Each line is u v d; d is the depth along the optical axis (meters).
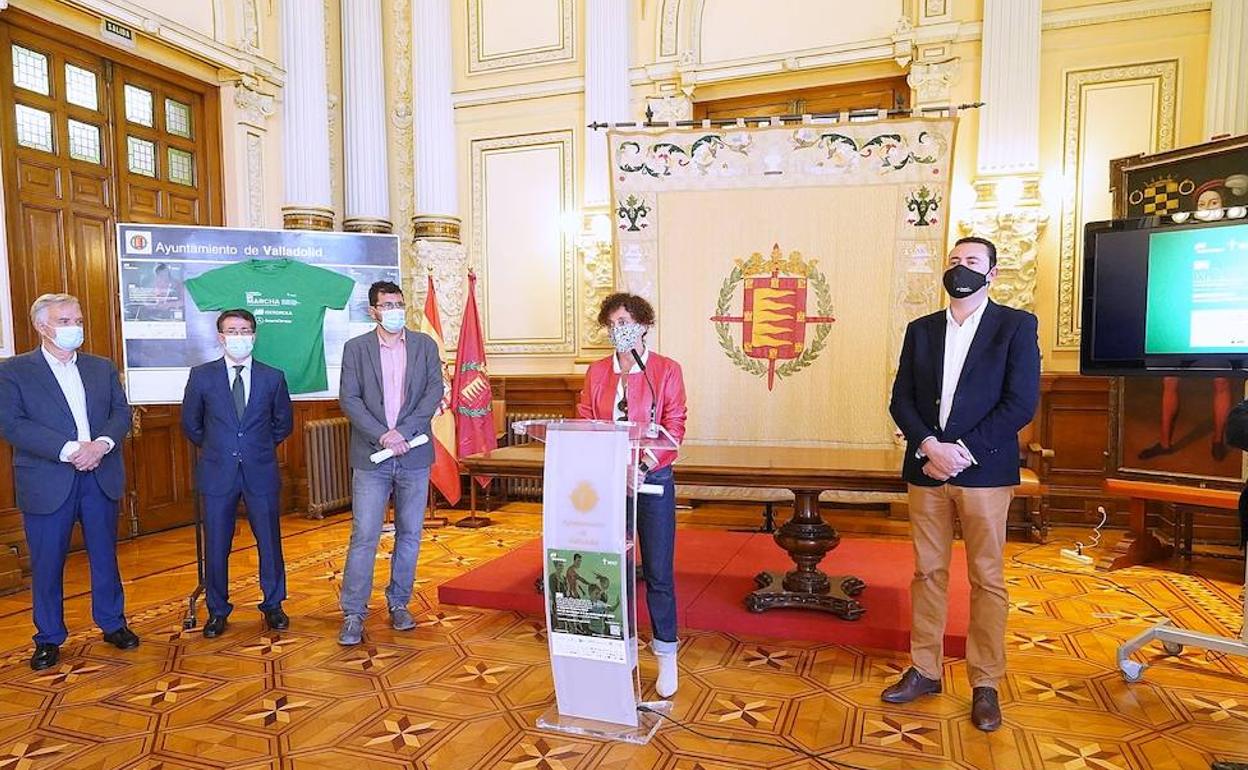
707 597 3.47
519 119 6.84
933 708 2.54
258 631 3.36
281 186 6.38
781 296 4.96
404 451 3.21
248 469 3.29
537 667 2.93
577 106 6.66
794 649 3.06
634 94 6.45
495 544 4.95
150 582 4.17
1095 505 5.30
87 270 4.98
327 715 2.54
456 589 3.68
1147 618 3.41
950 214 5.37
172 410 5.61
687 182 5.06
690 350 5.10
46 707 2.62
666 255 5.11
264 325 3.82
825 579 3.35
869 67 5.90
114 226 5.16
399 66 6.96
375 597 3.84
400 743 2.35
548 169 6.78
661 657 2.62
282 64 6.32
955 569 3.90
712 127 4.78
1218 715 2.48
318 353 3.95
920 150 4.73
